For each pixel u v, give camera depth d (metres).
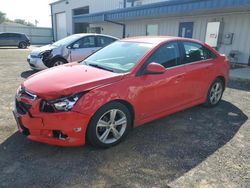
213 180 2.90
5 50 23.45
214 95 5.47
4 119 4.54
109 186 2.76
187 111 5.22
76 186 2.75
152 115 4.11
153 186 2.78
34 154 3.36
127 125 3.74
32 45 35.12
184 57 4.61
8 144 3.61
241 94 6.80
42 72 4.05
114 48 4.65
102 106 3.34
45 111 3.16
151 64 3.76
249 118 4.92
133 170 3.07
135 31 20.06
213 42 13.33
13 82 7.76
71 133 3.19
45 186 2.74
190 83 4.64
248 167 3.20
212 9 11.76
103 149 3.55
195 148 3.66
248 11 11.77
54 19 37.94
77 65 4.28
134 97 3.68
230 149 3.65
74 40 9.31
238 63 12.57
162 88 4.08
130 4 21.91
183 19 15.36
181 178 2.93
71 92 3.17
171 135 4.07
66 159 3.27
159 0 18.53
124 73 3.69
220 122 4.68
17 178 2.86
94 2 27.42
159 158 3.36
